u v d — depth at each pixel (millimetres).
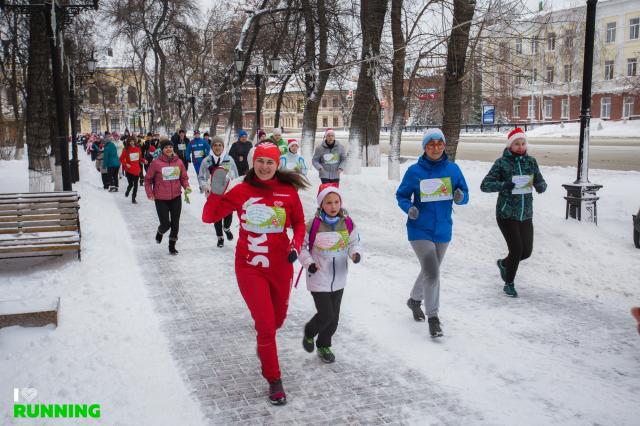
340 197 4730
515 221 6648
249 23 25812
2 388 4438
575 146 31188
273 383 4273
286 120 91500
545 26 12375
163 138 9352
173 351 5242
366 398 4336
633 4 51625
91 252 8758
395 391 4441
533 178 6707
